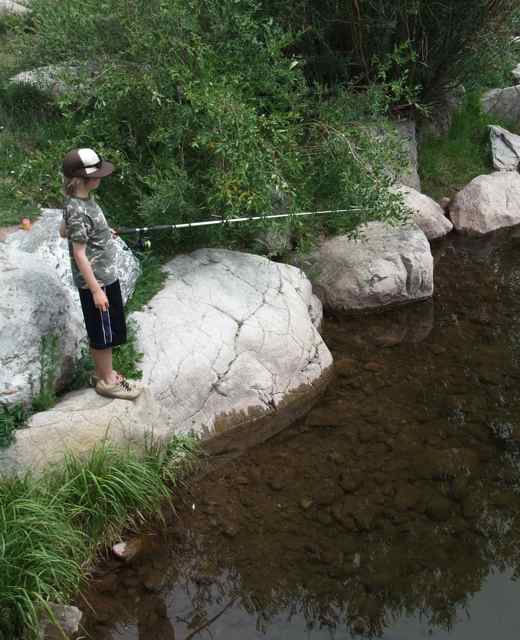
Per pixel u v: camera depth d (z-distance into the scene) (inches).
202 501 198.8
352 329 285.4
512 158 419.5
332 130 283.7
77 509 176.2
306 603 171.3
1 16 380.2
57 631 156.6
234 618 167.2
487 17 353.1
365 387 250.2
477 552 184.5
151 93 261.6
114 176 278.8
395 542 187.0
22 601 153.9
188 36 268.8
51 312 198.7
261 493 202.5
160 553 181.8
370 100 304.5
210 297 245.0
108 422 190.2
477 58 376.5
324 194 305.4
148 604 169.3
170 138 266.1
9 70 339.9
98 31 280.5
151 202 251.9
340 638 163.3
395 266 296.5
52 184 253.4
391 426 230.7
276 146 264.1
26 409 190.2
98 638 159.9
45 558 158.4
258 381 233.6
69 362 204.8
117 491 183.8
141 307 235.3
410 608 170.4
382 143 288.7
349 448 220.8
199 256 262.8
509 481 207.9
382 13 331.3
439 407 240.2
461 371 260.4
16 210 239.3
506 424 232.4
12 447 178.4
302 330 251.6
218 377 227.3
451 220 375.9
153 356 221.0
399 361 265.7
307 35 338.0
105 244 180.4
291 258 301.9
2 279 197.3
